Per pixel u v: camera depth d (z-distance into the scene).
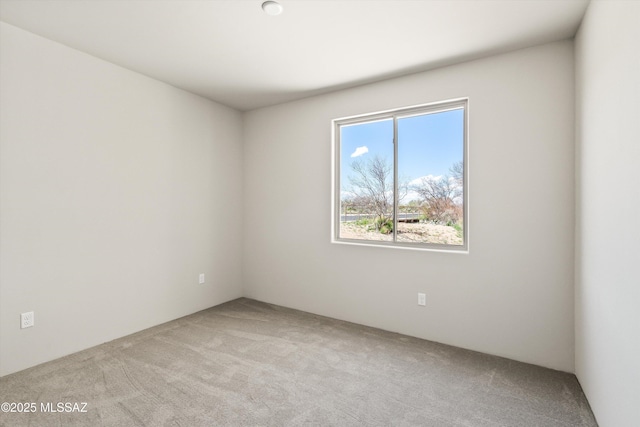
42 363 2.47
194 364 2.49
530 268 2.55
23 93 2.37
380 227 3.42
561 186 2.43
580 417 1.89
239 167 4.30
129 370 2.39
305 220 3.80
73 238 2.66
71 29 2.36
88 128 2.75
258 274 4.21
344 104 3.51
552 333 2.47
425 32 2.36
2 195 2.27
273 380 2.28
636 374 1.32
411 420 1.87
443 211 3.06
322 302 3.67
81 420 1.82
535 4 2.02
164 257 3.39
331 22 2.25
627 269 1.42
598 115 1.81
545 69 2.48
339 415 1.90
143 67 3.00
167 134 3.40
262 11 2.13
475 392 2.14
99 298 2.84
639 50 1.29
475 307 2.78
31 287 2.42
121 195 3.00
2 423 1.78
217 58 2.82
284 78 3.23
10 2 2.03
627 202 1.42
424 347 2.84
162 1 2.02
